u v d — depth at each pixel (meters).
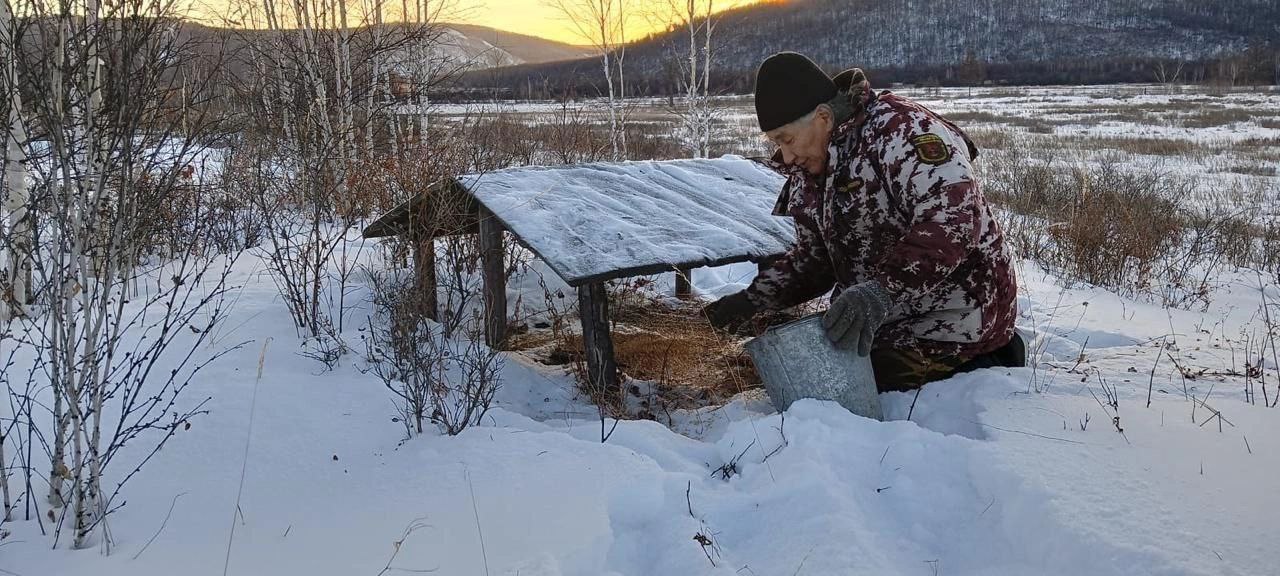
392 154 6.24
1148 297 5.77
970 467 2.48
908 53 127.50
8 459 2.69
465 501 2.41
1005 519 2.25
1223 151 21.17
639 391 3.83
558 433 2.80
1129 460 2.46
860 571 2.00
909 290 2.85
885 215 3.01
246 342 3.85
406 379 3.10
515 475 2.53
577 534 2.18
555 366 4.20
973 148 3.08
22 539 2.27
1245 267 7.44
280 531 2.33
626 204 4.14
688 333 4.68
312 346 3.92
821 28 132.00
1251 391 3.15
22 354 3.63
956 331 3.14
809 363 2.90
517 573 2.00
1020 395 2.99
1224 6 123.94
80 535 2.23
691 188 4.57
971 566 2.16
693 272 6.38
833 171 3.08
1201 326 4.66
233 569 2.12
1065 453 2.50
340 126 7.07
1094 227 6.79
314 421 3.07
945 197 2.82
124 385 3.32
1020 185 12.12
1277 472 2.38
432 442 2.86
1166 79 75.44
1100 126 30.92
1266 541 2.01
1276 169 17.72
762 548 2.19
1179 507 2.18
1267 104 41.03
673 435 2.95
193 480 2.66
